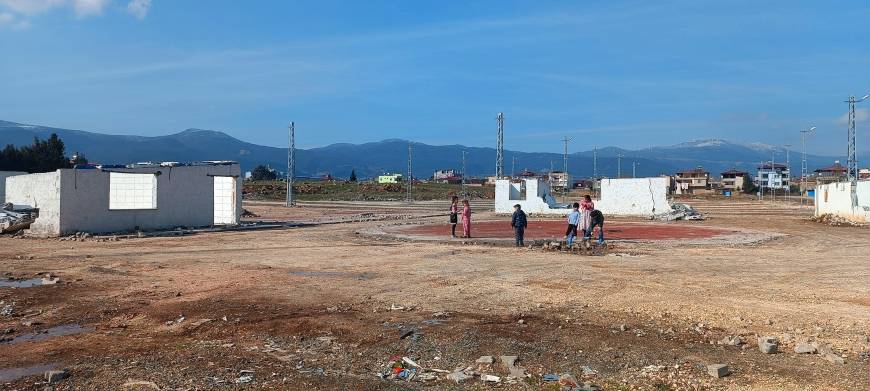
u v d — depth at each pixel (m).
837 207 46.66
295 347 10.08
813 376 8.45
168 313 12.55
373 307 13.15
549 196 60.75
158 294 14.71
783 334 10.52
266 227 39.06
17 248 25.77
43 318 12.26
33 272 18.55
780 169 169.75
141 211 34.84
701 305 13.23
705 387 8.04
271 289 15.42
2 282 16.78
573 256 23.00
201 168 37.88
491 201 105.44
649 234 33.94
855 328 11.12
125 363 9.13
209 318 12.08
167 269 19.19
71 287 15.76
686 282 16.50
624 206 54.00
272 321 11.82
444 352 9.72
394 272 18.62
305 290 15.29
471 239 30.05
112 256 22.77
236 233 34.34
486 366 9.01
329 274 18.19
